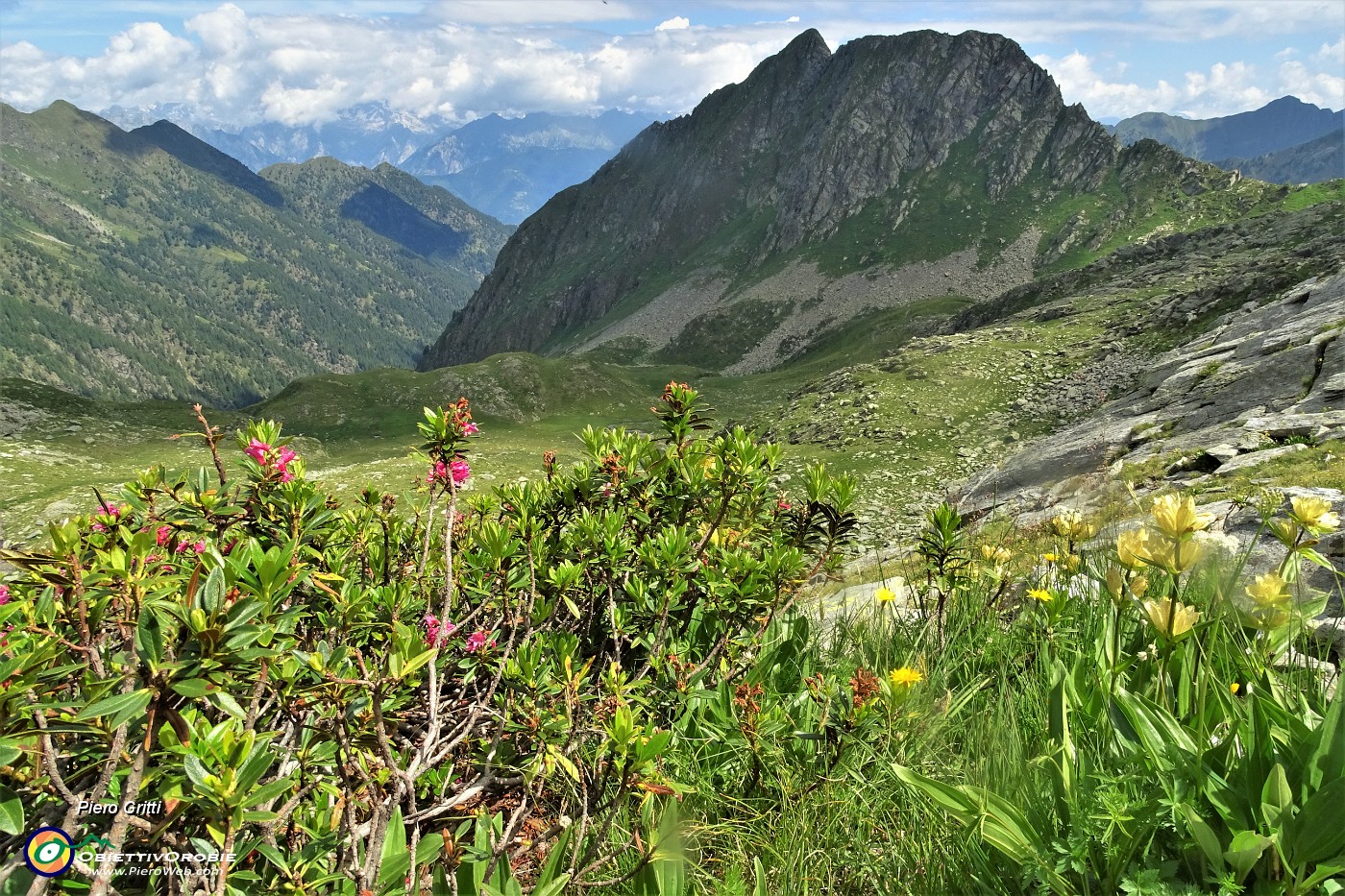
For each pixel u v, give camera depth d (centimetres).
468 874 273
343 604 299
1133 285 8388
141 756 187
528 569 361
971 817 217
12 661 188
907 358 6606
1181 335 5306
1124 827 201
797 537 456
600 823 293
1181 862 204
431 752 297
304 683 246
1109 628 288
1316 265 4956
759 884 248
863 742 302
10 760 174
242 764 192
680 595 399
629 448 459
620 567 397
